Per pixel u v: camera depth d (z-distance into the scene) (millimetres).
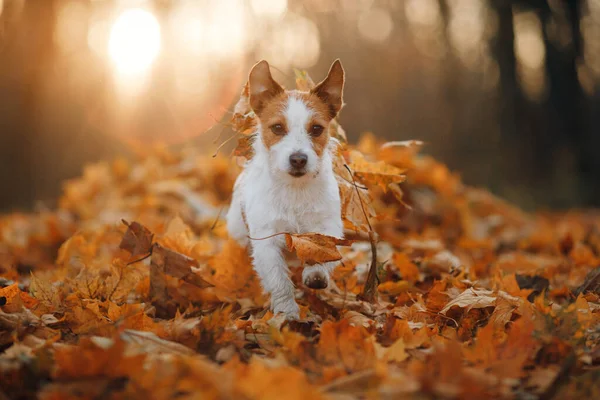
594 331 3375
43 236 7562
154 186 8742
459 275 4777
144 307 3918
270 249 4172
